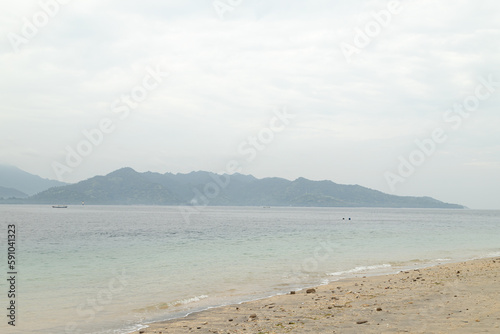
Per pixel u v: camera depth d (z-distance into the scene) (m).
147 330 12.23
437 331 9.98
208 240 53.44
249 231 74.50
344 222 120.38
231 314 14.22
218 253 37.44
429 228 89.56
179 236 61.34
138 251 39.75
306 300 16.20
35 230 74.56
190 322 13.24
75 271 26.97
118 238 57.53
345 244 47.44
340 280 22.22
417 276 22.22
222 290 19.86
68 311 15.60
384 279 21.81
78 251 40.22
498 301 13.84
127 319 14.22
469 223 122.25
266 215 192.75
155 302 17.14
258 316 13.51
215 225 97.75
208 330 11.84
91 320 14.12
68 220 114.62
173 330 12.12
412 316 12.02
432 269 25.33
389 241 52.50
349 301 15.34
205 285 21.25
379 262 31.41
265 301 16.45
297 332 10.84
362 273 25.36
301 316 13.05
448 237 61.31
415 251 40.44
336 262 31.12
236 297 18.03
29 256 36.19
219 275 24.59
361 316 12.47
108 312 15.34
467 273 22.39
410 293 16.55
